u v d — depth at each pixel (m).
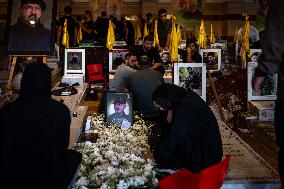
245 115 6.64
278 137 3.32
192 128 3.98
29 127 2.82
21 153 2.82
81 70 8.70
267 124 6.21
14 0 7.34
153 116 5.96
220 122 6.61
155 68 7.96
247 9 18.86
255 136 6.27
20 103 2.87
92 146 4.61
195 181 3.23
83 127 5.35
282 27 2.99
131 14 19.61
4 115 2.85
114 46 11.40
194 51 8.48
